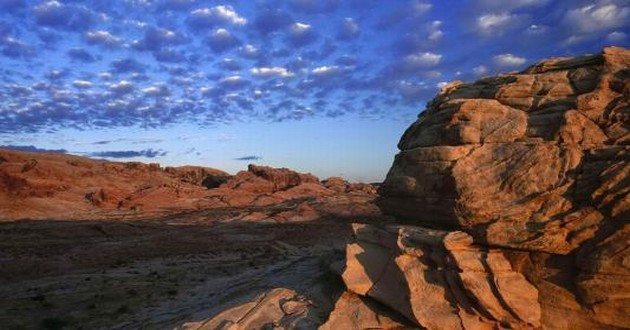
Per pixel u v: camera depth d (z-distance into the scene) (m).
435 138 24.45
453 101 24.39
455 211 21.39
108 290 37.47
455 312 19.50
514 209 20.30
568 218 19.30
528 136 22.02
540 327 18.97
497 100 23.91
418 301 19.91
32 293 36.88
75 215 95.00
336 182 154.12
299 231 84.06
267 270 34.41
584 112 21.28
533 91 23.33
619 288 17.88
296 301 23.36
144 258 56.16
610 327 18.16
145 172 137.00
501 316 19.05
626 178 18.64
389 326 20.23
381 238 23.17
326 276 25.98
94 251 59.62
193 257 57.25
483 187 21.19
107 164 130.38
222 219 96.25
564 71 23.33
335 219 99.19
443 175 22.61
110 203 107.19
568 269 19.34
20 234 70.50
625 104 20.83
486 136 22.67
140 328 26.80
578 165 20.11
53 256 54.66
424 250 21.17
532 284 19.72
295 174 149.00
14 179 99.75
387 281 21.64
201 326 22.44
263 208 111.50
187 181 151.12
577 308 18.73
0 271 45.03
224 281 35.25
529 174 20.59
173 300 33.06
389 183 25.59
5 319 30.48
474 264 19.83
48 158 119.88
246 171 148.75
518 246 19.80
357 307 21.55
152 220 93.25
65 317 30.88
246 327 21.84
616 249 18.05
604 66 22.03
